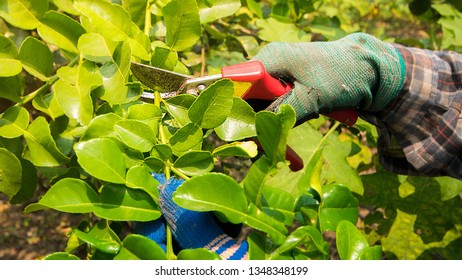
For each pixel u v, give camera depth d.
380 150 1.18
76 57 0.92
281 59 0.92
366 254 0.73
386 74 0.95
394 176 1.56
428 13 1.65
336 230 0.75
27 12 0.87
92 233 0.74
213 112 0.77
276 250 0.73
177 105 0.84
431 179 1.53
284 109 0.69
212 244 0.75
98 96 0.86
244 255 0.75
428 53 1.03
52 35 0.88
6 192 0.89
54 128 0.95
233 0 0.97
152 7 0.96
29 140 0.87
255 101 0.95
